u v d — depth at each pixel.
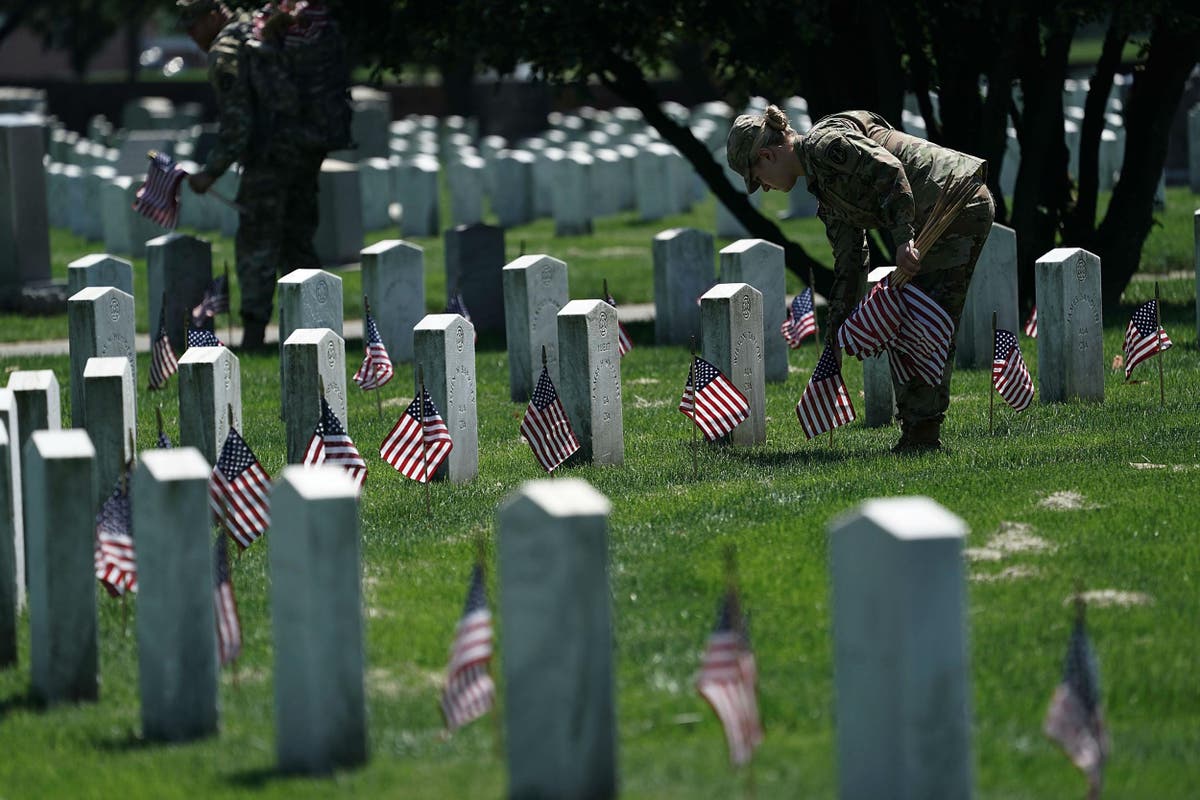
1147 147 61.16
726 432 36.31
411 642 26.38
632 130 136.25
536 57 60.34
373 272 56.94
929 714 17.25
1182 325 55.28
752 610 26.70
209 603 22.56
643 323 65.88
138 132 150.88
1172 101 60.75
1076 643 18.22
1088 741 18.12
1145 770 20.05
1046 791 19.48
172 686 22.50
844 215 36.03
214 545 29.78
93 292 43.81
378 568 30.61
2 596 25.88
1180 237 80.06
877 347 35.81
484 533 32.50
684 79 154.00
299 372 38.03
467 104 162.38
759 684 23.53
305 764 20.89
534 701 18.83
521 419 46.28
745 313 39.94
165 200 58.81
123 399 32.62
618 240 93.56
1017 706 22.38
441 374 37.62
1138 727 21.83
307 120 59.97
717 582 28.05
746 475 35.88
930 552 17.14
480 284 64.31
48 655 24.28
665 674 24.33
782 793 19.17
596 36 59.84
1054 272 42.78
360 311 70.38
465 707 20.06
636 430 43.62
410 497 36.28
